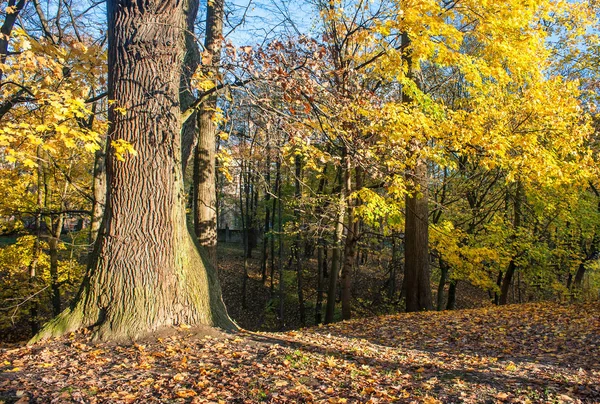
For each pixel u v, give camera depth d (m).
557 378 4.91
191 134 7.82
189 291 6.11
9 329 14.88
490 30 8.34
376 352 6.05
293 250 24.17
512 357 6.19
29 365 4.53
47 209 13.09
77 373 4.30
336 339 6.88
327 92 6.29
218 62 6.28
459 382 4.67
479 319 9.04
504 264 15.07
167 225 5.87
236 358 5.01
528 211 16.84
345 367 5.01
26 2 7.24
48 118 4.81
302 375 4.54
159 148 5.79
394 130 7.82
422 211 11.68
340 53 8.20
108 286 5.65
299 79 5.75
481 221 16.20
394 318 9.77
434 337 7.66
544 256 14.66
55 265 12.96
